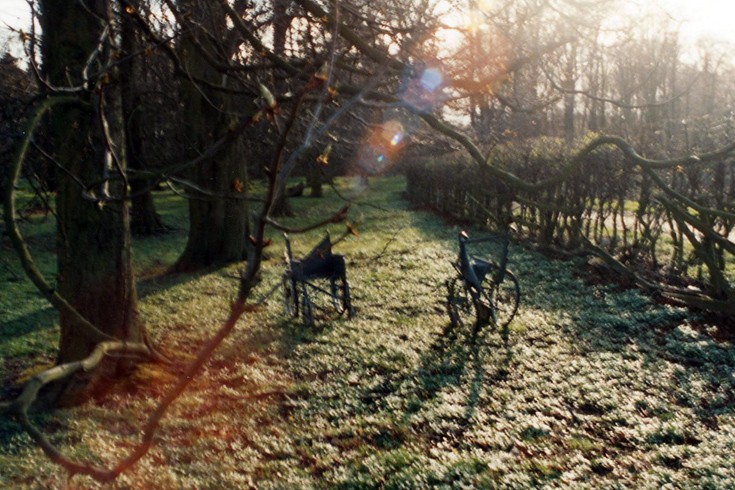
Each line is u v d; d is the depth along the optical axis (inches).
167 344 385.4
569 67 314.5
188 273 625.9
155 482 220.1
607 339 367.2
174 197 1567.4
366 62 307.4
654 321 396.2
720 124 509.4
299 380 327.0
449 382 312.0
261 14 330.0
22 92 289.7
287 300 450.0
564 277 535.5
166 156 690.2
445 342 375.9
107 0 295.6
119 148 311.4
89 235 319.0
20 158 143.3
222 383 324.2
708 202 427.8
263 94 73.0
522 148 716.0
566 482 213.0
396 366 336.5
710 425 254.2
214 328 422.3
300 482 219.9
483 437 251.4
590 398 281.7
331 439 258.2
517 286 394.3
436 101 246.8
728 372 306.2
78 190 312.8
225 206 650.8
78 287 321.1
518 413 271.0
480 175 815.7
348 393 304.2
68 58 292.4
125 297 330.0
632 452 235.3
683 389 287.7
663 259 534.6
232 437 261.0
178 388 81.7
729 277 458.3
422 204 1229.7
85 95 242.4
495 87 244.1
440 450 241.3
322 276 436.8
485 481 213.8
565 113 1075.3
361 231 902.4
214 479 222.2
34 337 418.0
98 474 84.2
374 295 504.4
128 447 250.8
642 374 307.9
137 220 949.8
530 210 714.8
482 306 390.0
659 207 495.2
